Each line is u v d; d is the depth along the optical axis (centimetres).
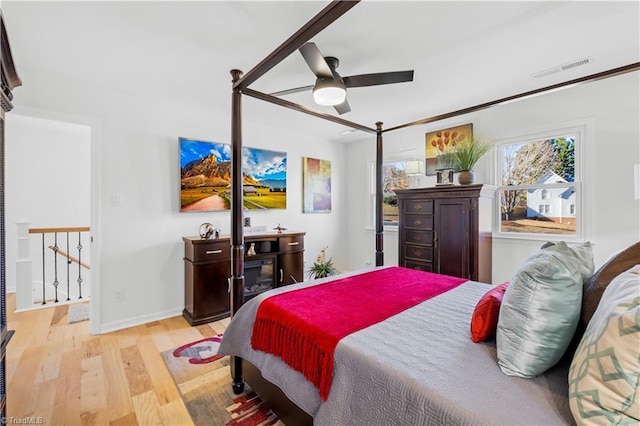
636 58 230
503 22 185
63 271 467
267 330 164
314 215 474
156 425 165
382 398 104
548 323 99
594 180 279
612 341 72
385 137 461
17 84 131
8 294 407
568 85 199
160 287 322
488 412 84
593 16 179
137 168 307
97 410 176
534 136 315
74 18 181
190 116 342
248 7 172
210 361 232
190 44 211
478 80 269
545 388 95
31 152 445
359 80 218
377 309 164
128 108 301
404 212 364
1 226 122
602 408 72
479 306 127
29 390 194
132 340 269
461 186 309
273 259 368
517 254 326
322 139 484
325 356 128
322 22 132
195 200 342
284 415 152
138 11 175
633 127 260
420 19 182
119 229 297
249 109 345
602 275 112
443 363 109
